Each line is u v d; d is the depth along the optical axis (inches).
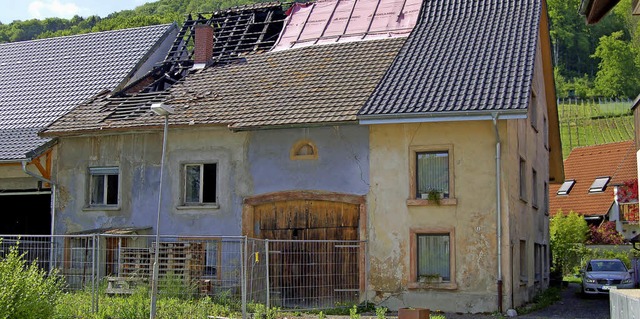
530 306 789.9
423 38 896.3
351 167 780.6
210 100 874.8
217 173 834.2
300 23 1040.8
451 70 799.1
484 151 737.0
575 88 3725.4
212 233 825.5
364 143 778.2
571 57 4082.2
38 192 921.5
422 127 758.5
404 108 734.5
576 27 4119.1
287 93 848.9
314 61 922.1
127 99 932.6
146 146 866.8
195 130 845.2
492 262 722.8
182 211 840.9
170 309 590.2
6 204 1043.3
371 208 767.7
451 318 685.3
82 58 1124.5
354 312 625.9
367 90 813.2
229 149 831.1
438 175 756.0
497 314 706.2
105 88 1015.0
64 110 990.4
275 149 812.0
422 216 749.9
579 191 1787.6
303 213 797.9
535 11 892.6
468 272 729.0
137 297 604.4
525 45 819.4
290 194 798.5
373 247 762.8
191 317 582.2
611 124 2928.2
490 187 731.4
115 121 868.6
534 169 946.7
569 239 1402.6
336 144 788.6
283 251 787.4
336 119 757.3
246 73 936.9
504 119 721.0
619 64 3526.1
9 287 478.0
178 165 849.5
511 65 783.1
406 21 967.6
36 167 905.5
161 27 1152.2
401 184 760.3
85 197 884.6
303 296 762.8
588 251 1440.7
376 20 989.8
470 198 735.7
